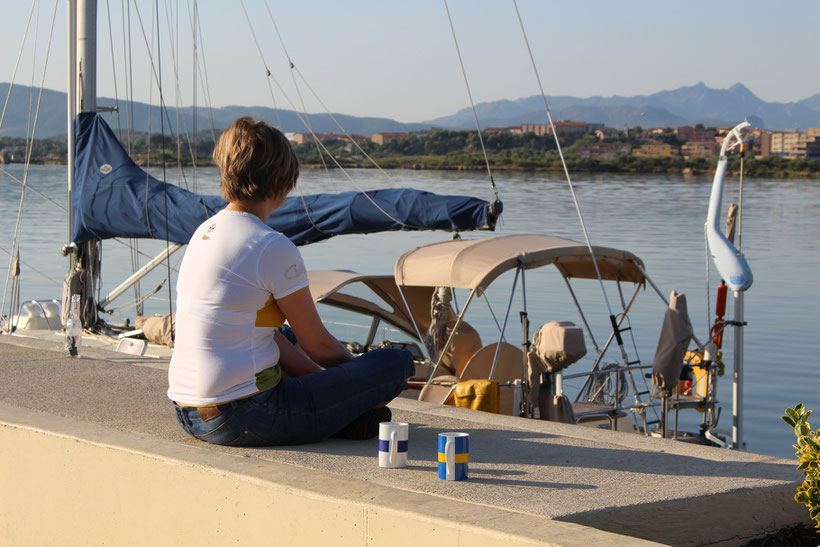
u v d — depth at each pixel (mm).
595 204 55844
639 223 41469
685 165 134375
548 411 7688
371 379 4047
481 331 17172
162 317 9680
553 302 20641
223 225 3811
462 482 3434
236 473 3387
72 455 3957
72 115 10562
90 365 6184
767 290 23656
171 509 3602
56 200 50719
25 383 5465
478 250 8383
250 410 3809
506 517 2900
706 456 4043
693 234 36625
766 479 3639
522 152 148750
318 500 3133
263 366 3842
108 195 9758
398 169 125125
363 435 4148
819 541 3553
